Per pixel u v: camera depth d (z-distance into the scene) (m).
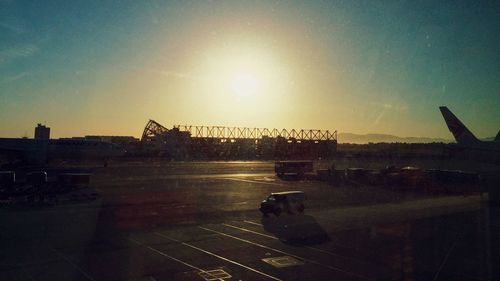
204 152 192.88
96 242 24.64
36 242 24.50
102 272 18.55
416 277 17.95
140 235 26.92
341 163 128.00
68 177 58.75
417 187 60.59
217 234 27.33
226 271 18.88
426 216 34.53
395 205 41.94
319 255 21.77
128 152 169.88
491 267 19.31
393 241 25.05
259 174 89.38
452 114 72.56
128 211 37.25
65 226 29.72
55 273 18.36
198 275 18.25
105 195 49.06
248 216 35.19
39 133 155.50
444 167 97.94
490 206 41.00
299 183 69.12
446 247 23.59
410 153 159.62
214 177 80.31
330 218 33.91
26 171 81.50
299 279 17.67
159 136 181.62
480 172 80.00
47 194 48.53
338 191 56.44
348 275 18.27
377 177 67.19
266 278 17.83
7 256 21.20
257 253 22.17
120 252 22.22
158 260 20.66
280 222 32.06
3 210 37.19
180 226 30.11
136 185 61.78
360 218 33.72
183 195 50.44
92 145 96.38
